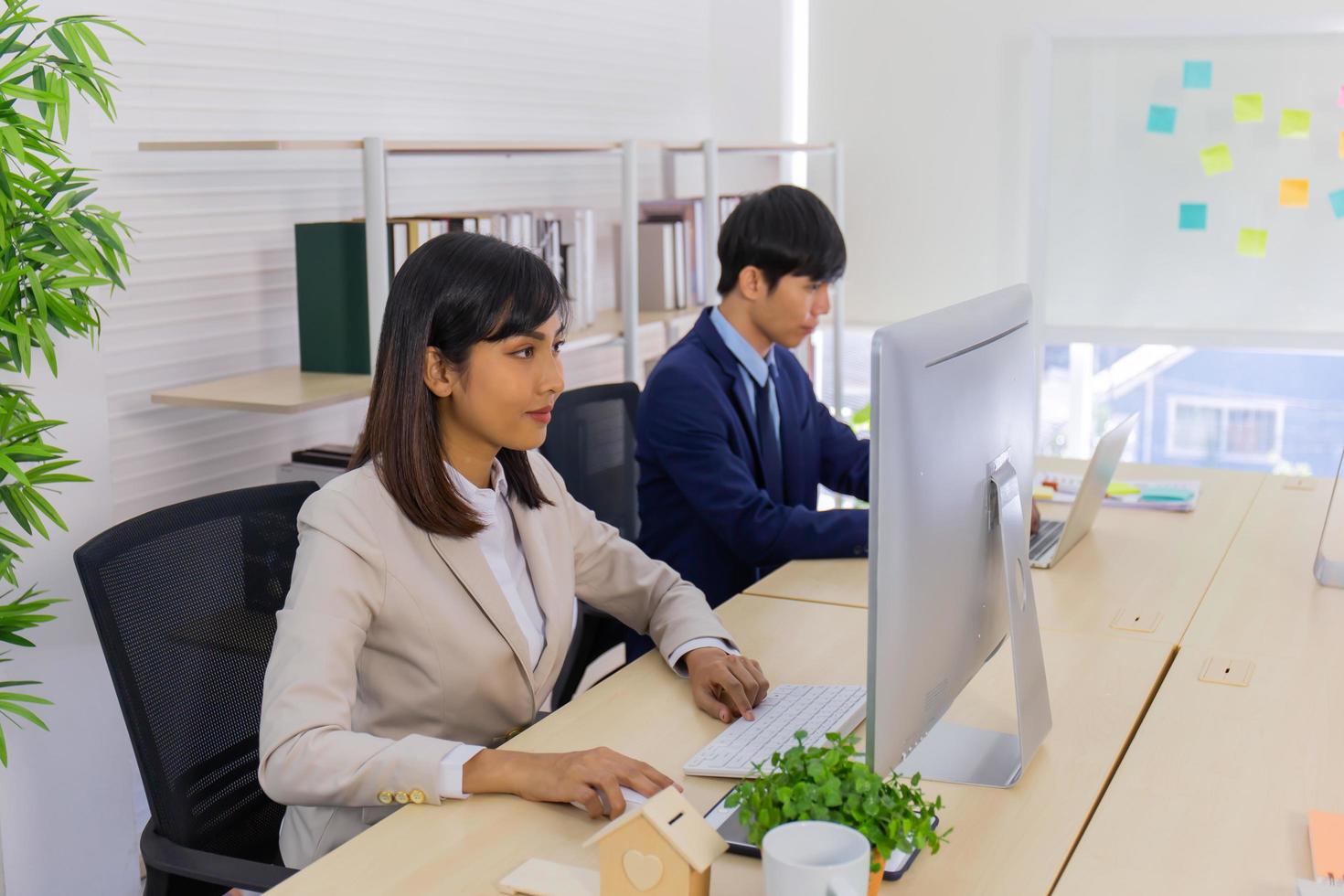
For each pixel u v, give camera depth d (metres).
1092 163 4.12
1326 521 2.06
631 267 3.38
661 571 1.80
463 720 1.53
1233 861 1.19
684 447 2.19
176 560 1.56
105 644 1.45
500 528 1.58
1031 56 4.16
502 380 1.45
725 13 4.56
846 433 2.58
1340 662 1.69
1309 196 3.94
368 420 1.50
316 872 1.18
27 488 1.81
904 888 1.14
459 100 3.45
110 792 2.25
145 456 2.68
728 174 4.67
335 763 1.31
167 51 2.63
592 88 3.99
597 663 3.68
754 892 1.14
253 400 2.50
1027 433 1.48
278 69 2.90
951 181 4.33
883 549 1.13
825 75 4.44
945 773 1.38
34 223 1.84
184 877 1.43
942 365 1.21
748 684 1.56
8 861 2.11
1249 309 4.05
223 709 1.57
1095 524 2.39
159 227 2.66
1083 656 1.72
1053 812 1.29
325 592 1.42
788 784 1.05
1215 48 3.95
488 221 3.01
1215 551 2.20
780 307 2.22
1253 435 4.19
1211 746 1.44
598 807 1.26
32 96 1.79
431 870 1.19
